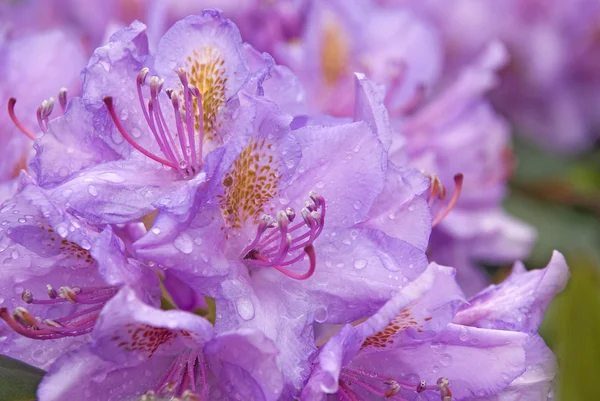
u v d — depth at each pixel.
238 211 0.33
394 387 0.33
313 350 0.32
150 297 0.31
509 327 0.34
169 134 0.33
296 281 0.33
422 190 0.34
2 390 0.32
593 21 0.59
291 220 0.32
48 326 0.32
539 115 0.61
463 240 0.49
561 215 0.55
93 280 0.33
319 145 0.33
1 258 0.33
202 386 0.32
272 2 0.46
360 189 0.33
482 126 0.49
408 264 0.32
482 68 0.48
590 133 0.62
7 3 0.54
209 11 0.33
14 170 0.39
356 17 0.46
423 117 0.47
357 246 0.33
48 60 0.41
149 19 0.44
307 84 0.45
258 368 0.30
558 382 0.40
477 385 0.33
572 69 0.61
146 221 0.33
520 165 0.58
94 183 0.32
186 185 0.31
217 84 0.33
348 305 0.32
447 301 0.31
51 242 0.32
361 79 0.34
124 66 0.33
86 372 0.31
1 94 0.40
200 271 0.31
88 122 0.33
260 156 0.32
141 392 0.32
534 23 0.58
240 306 0.32
